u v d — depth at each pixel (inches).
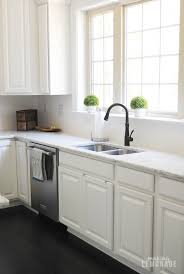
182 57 128.3
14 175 178.9
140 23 147.9
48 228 154.4
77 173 135.8
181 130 125.8
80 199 135.5
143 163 109.5
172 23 135.5
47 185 154.9
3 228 154.4
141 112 143.3
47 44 170.9
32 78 178.1
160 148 134.6
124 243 116.9
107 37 164.4
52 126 194.7
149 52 145.4
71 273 117.6
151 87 146.2
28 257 128.4
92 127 164.6
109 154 130.7
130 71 154.6
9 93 179.9
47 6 168.2
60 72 175.5
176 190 97.6
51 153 148.4
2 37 175.6
